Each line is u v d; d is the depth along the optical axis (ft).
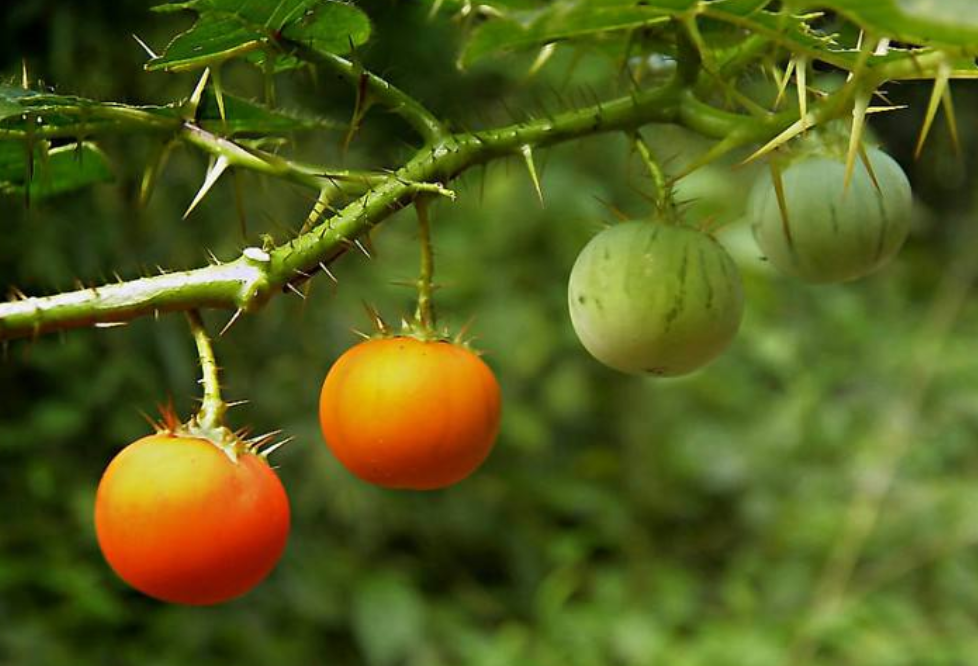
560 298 3.60
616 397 3.86
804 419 3.67
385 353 1.59
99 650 2.90
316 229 1.53
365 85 1.57
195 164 2.94
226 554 1.52
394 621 3.08
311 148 2.90
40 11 2.80
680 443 3.80
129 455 1.53
